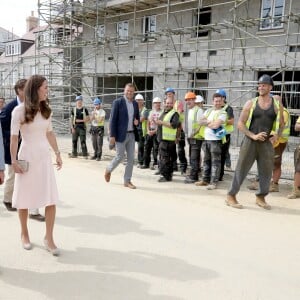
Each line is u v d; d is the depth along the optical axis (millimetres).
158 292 3365
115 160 7477
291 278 3734
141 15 19219
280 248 4484
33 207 4020
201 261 4039
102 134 11086
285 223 5426
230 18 15508
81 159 11211
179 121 8031
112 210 5828
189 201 6500
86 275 3648
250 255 4246
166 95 8109
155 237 4703
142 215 5605
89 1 19938
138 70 19453
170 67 17766
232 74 15477
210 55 16281
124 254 4160
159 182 8070
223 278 3676
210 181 7816
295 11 13922
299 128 7023
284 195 7152
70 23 20516
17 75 31734
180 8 17406
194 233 4891
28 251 4164
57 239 4551
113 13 20219
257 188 7531
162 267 3867
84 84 20703
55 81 24094
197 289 3445
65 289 3379
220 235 4848
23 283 3475
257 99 5934
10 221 5156
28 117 3828
